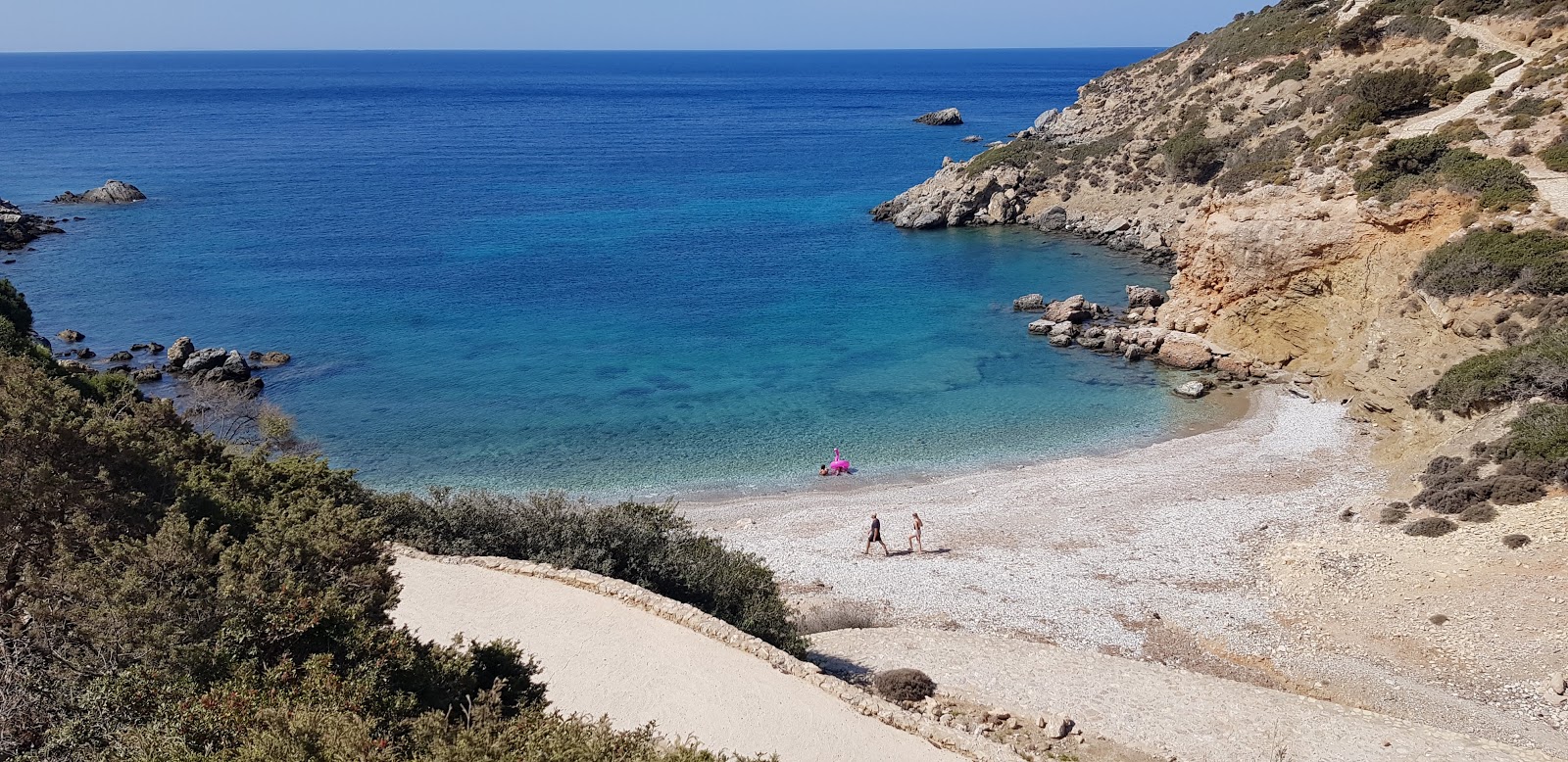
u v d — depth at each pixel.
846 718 17.77
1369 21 75.44
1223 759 18.48
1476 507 27.53
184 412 41.97
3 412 16.55
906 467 39.22
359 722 11.34
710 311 62.28
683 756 12.49
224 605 13.79
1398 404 38.12
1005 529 32.47
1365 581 26.00
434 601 21.27
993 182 92.62
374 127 173.12
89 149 136.62
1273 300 47.78
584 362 52.06
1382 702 21.20
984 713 19.97
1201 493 34.56
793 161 133.12
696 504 35.78
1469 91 57.06
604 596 21.78
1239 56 90.25
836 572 29.61
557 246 80.81
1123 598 27.12
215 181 109.94
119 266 71.00
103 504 15.87
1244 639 24.52
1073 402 46.09
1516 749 18.81
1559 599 22.72
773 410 45.47
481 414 44.53
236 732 11.33
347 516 18.17
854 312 62.16
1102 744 18.97
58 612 13.14
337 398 46.28
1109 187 87.25
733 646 20.03
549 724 12.98
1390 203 42.81
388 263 73.56
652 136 162.62
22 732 11.74
